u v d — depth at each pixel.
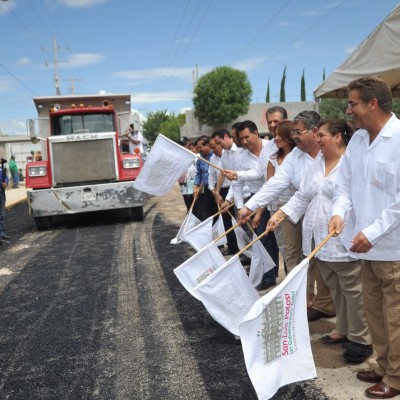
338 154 3.50
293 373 2.74
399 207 2.64
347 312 3.49
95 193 9.93
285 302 2.71
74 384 3.46
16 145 36.12
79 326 4.57
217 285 3.56
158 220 10.89
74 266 6.89
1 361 3.91
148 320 4.61
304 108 43.72
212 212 7.89
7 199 19.72
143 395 3.24
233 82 41.94
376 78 2.72
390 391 2.96
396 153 2.69
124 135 11.64
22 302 5.41
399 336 2.86
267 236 5.32
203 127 45.69
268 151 4.98
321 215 3.51
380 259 2.82
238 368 3.51
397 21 5.68
